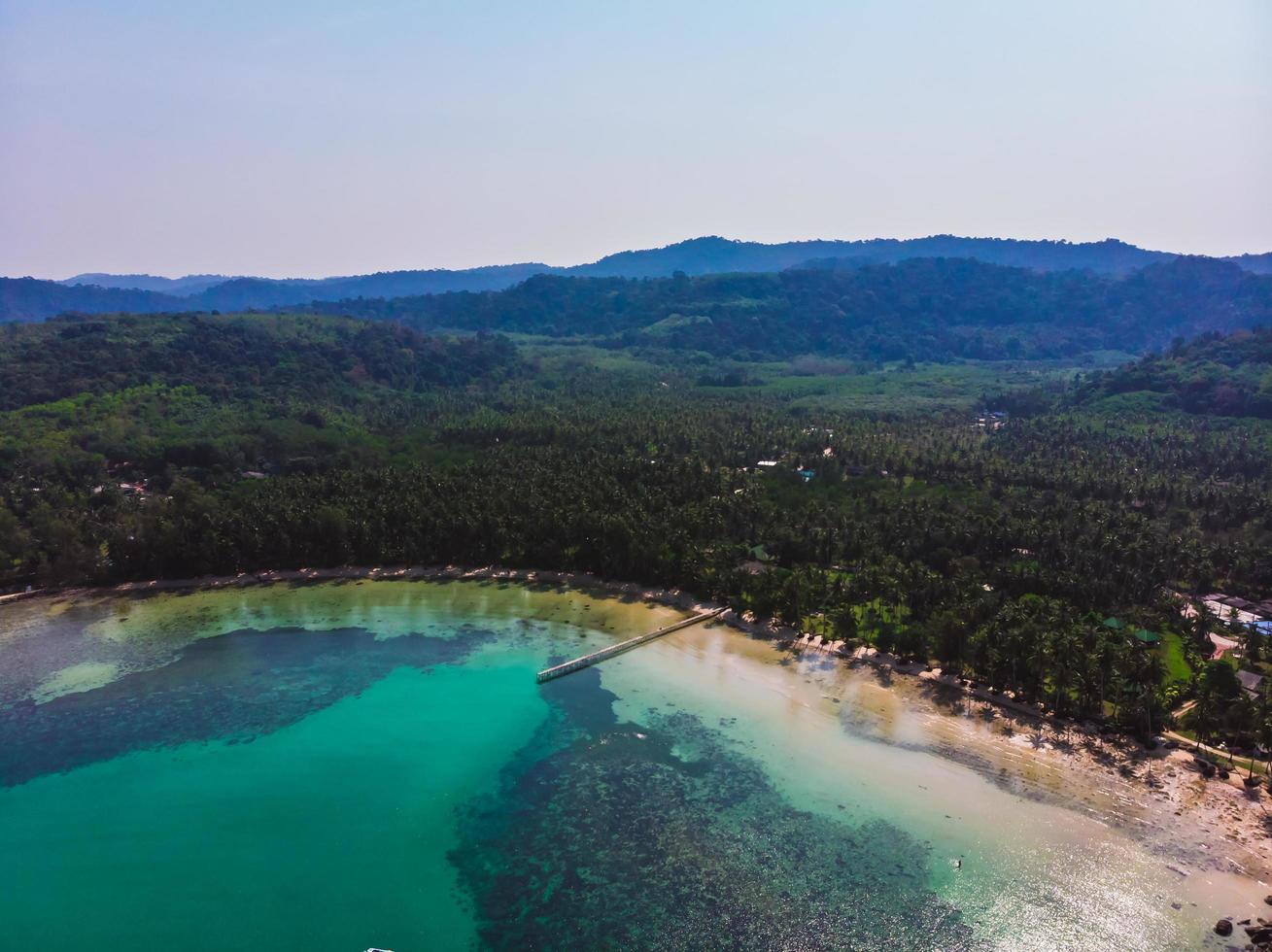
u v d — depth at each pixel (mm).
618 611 152000
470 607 156250
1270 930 73875
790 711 114875
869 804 94062
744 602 150000
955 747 104500
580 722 113938
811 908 78812
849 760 102812
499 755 106312
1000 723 109438
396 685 125812
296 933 77188
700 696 120125
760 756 104375
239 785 100500
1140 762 99625
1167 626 133000
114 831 92312
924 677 121875
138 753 108000
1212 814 90125
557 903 80188
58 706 120688
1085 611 135625
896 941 74688
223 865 86562
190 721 116000
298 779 101562
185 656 137500
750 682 123750
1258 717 97812
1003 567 146000
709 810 93875
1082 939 74500
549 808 94938
